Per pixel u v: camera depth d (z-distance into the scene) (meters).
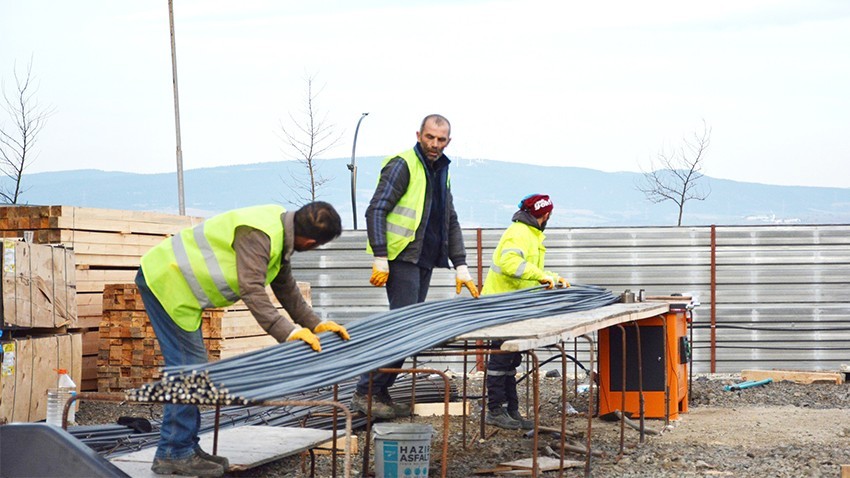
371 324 6.76
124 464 6.77
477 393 13.20
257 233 6.11
